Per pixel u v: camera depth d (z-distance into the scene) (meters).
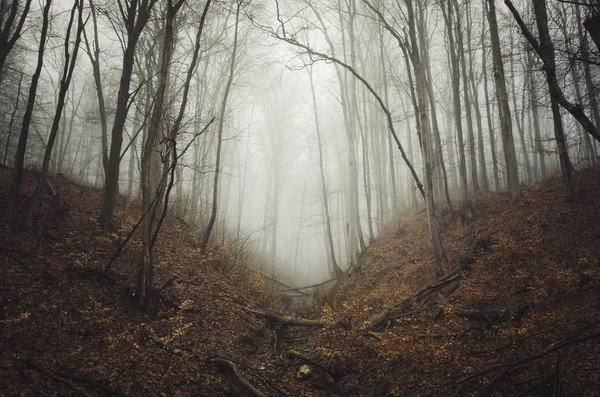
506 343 6.74
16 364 4.71
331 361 7.52
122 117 10.19
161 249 10.80
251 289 11.98
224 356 7.02
